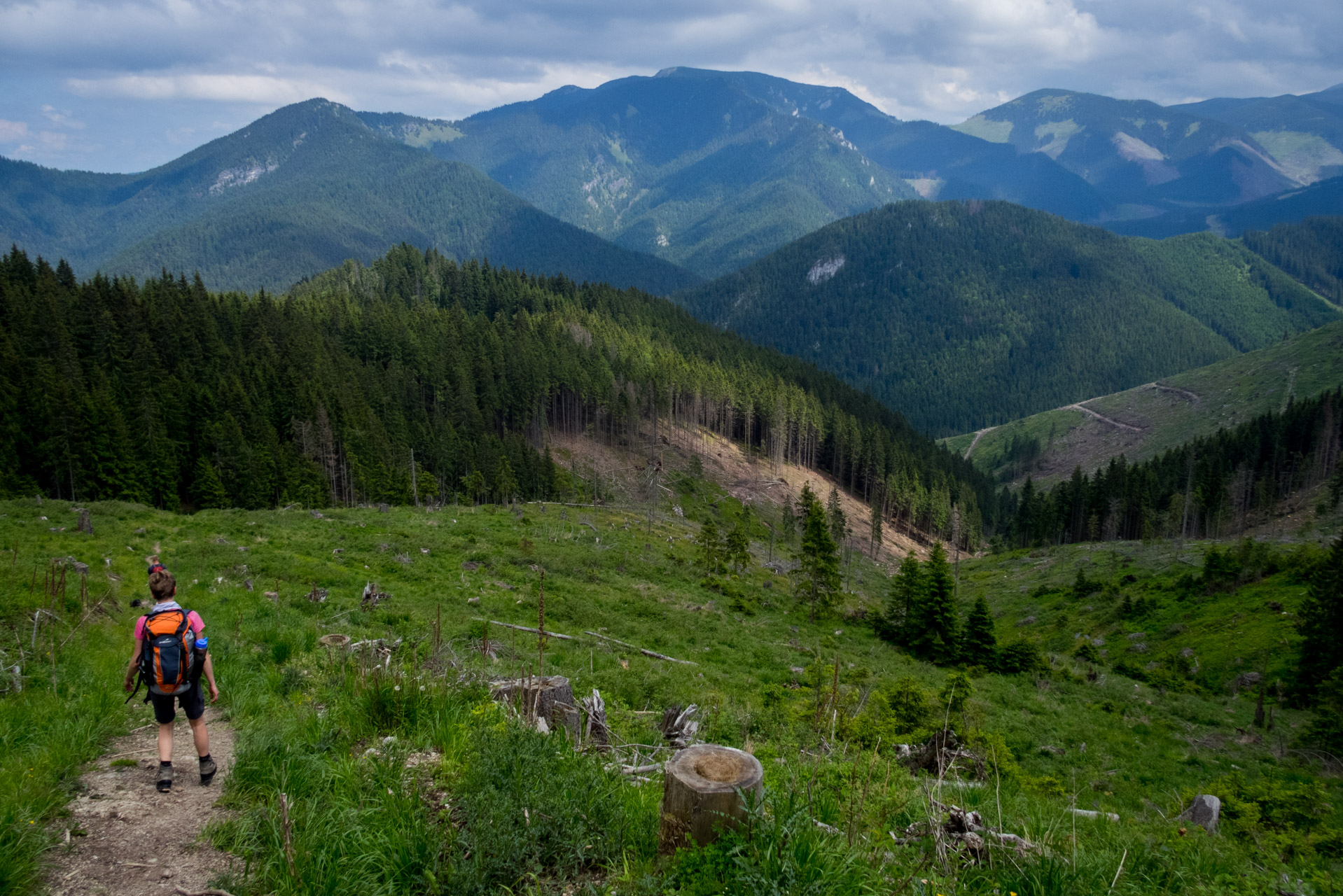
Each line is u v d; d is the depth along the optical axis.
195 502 70.56
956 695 21.14
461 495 93.06
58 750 6.94
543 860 5.41
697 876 4.61
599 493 111.38
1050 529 126.50
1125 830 8.47
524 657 19.34
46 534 27.78
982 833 6.59
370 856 5.11
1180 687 45.41
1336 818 12.38
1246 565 61.56
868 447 155.38
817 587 55.78
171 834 5.70
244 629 15.19
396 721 8.25
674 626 36.81
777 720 14.09
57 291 97.31
